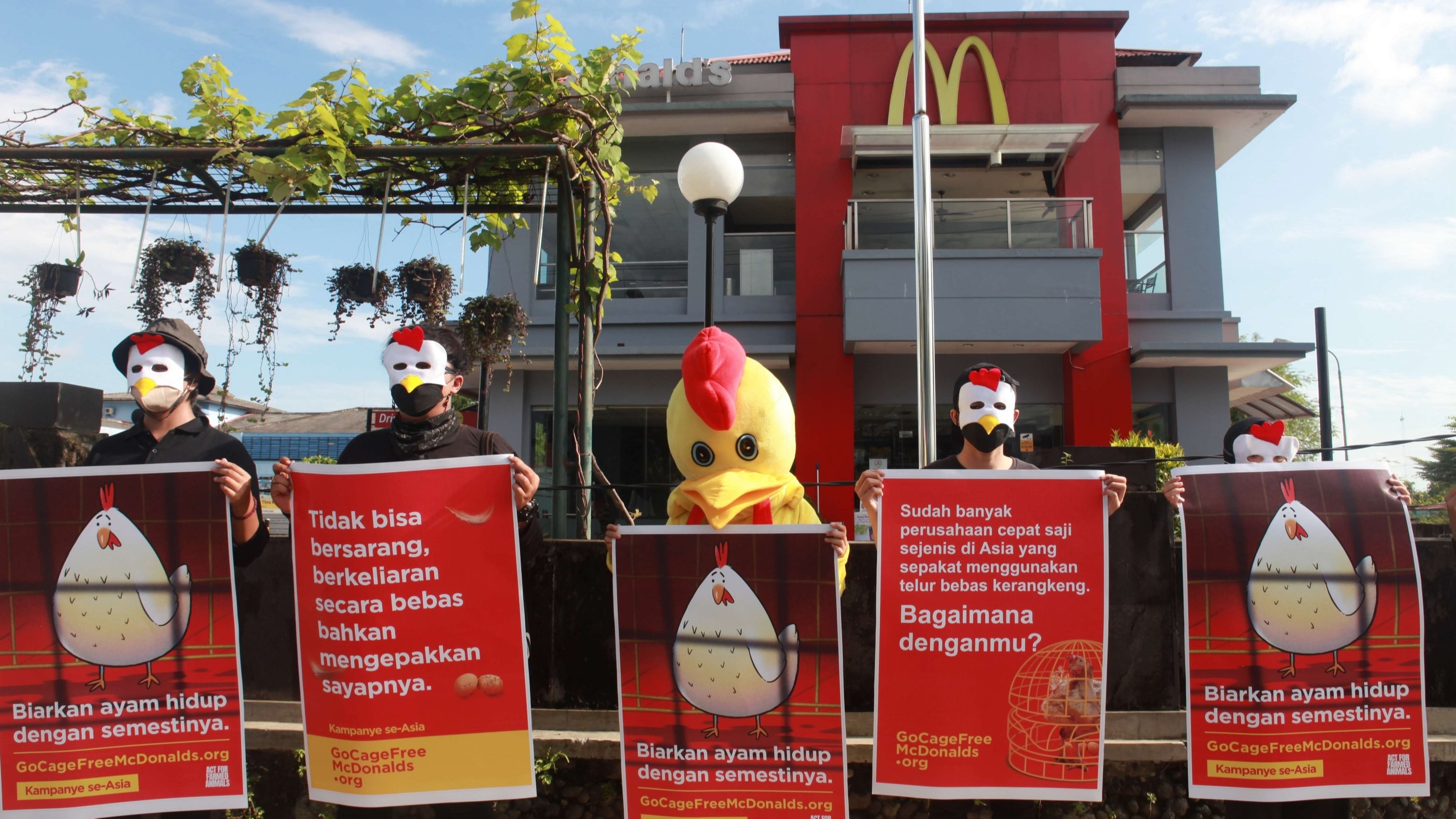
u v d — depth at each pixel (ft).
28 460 17.48
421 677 9.57
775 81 40.88
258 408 19.33
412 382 10.00
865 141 37.24
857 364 38.75
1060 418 38.55
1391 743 9.52
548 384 39.22
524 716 9.59
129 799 9.75
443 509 9.67
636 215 40.70
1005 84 39.17
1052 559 9.76
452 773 9.53
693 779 9.83
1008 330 35.12
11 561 9.85
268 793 12.37
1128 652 12.30
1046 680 9.64
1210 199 39.22
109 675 9.83
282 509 10.16
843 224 38.86
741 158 40.78
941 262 35.45
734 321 39.42
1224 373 37.78
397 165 16.56
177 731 9.84
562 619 12.71
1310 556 9.71
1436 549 12.19
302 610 9.77
